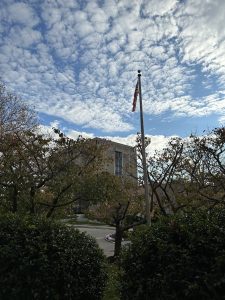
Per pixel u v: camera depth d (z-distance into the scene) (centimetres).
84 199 1374
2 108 2259
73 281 606
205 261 441
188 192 1709
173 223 498
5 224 658
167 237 488
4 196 1316
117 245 1683
